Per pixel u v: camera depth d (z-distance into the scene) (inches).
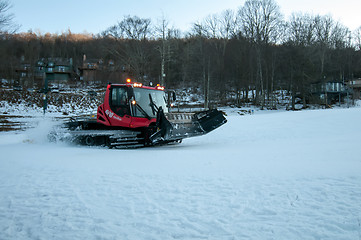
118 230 125.6
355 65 2240.4
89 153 339.3
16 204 161.0
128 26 1606.8
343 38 2297.0
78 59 3727.9
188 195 165.9
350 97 2102.6
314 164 228.2
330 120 701.3
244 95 2349.9
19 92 2124.8
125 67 1791.3
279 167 222.4
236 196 160.2
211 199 157.5
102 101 453.4
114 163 266.4
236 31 2226.9
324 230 115.6
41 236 123.0
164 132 377.4
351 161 234.2
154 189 179.5
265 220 128.3
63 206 156.1
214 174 209.9
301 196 154.3
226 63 2140.7
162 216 138.3
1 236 124.3
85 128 454.9
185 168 234.2
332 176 186.9
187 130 406.0
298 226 120.5
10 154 331.6
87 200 164.1
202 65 1929.1
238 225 124.8
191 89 2412.6
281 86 2132.1
